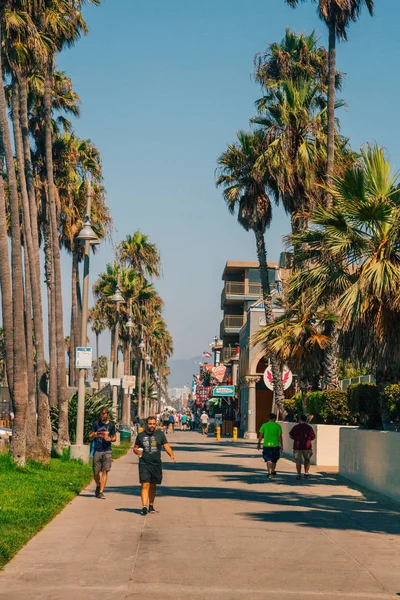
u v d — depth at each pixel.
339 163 38.06
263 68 45.62
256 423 69.00
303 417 25.41
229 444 51.72
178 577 9.91
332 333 33.38
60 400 31.30
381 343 20.50
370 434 22.38
